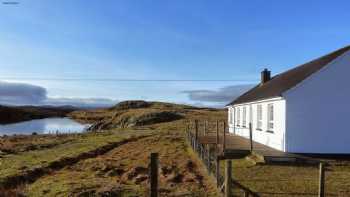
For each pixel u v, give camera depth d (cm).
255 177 1644
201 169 1880
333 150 2264
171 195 1277
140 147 3055
